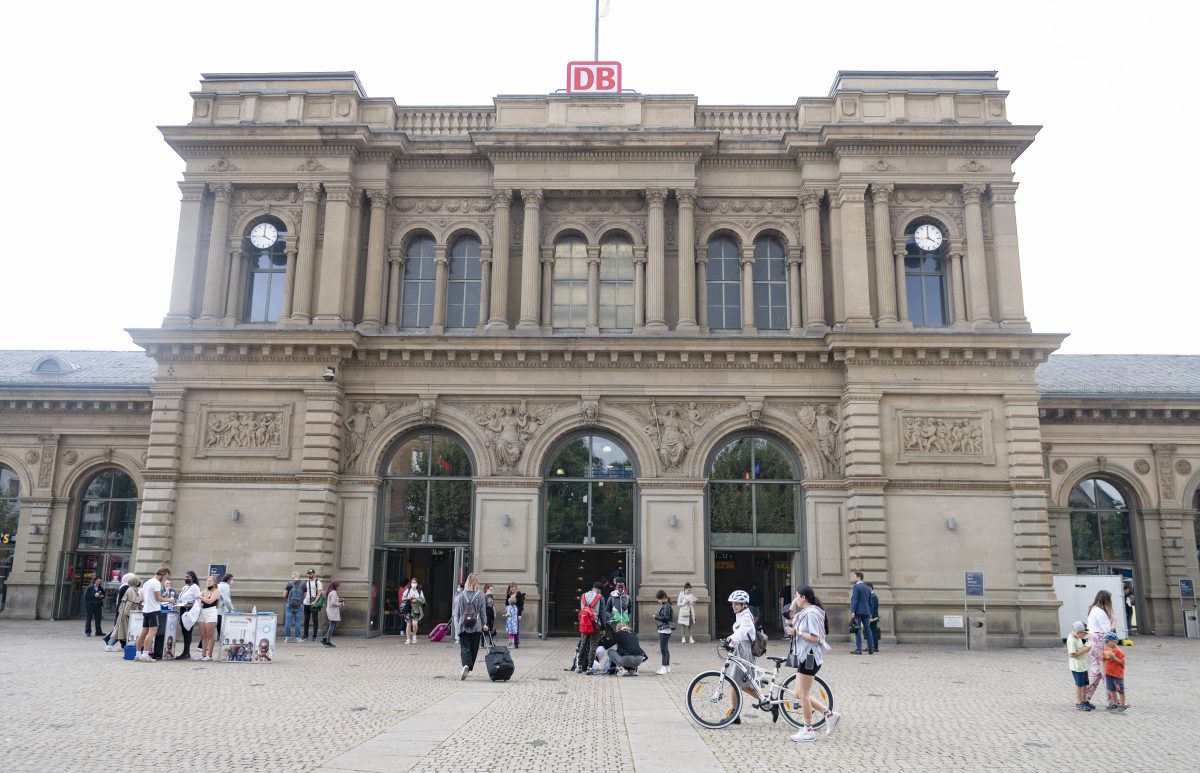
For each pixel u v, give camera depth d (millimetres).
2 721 15078
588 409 34812
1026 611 32625
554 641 33156
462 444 35562
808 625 14742
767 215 37562
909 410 34375
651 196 36844
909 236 36750
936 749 13867
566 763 12430
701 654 28766
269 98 37688
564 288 37312
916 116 36969
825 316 36500
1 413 43125
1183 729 15781
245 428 34719
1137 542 42500
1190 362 49469
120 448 42844
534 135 36750
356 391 35375
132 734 14023
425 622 36156
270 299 37125
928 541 33438
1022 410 34219
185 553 33875
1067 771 12477
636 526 34500
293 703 17453
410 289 37625
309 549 33469
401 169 38094
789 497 35031
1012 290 35406
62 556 42062
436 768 12000
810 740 14344
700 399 35156
